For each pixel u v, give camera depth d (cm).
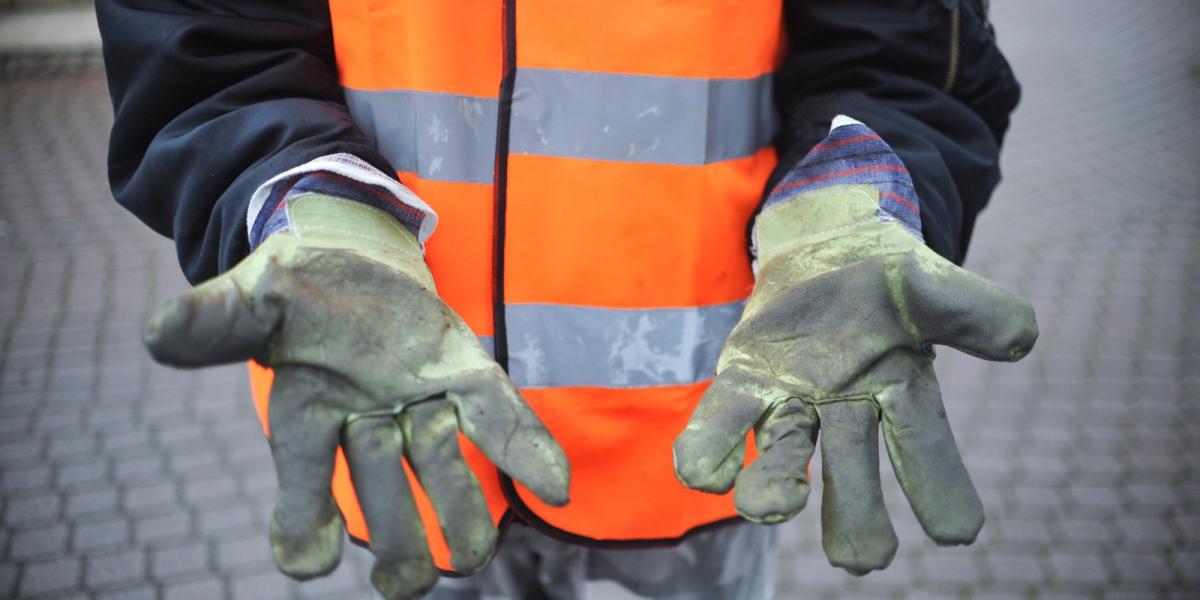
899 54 133
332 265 98
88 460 369
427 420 94
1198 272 497
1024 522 339
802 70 137
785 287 110
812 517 340
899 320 104
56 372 420
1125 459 370
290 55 126
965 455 372
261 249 98
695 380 137
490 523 93
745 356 105
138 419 391
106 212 557
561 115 127
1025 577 316
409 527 91
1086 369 422
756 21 130
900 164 119
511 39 125
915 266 104
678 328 135
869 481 98
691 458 98
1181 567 321
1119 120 699
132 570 321
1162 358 429
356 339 94
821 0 133
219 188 120
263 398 141
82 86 746
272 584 314
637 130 129
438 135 128
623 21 125
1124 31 908
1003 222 549
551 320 133
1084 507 346
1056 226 545
